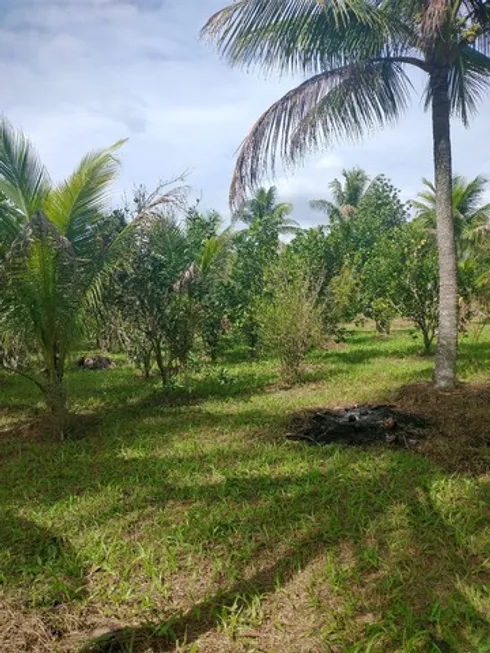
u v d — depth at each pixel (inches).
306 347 322.7
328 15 234.7
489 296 372.5
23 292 215.0
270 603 104.7
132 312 286.8
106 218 265.6
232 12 240.8
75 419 239.9
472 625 94.6
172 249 331.9
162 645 95.6
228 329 415.5
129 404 293.3
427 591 104.5
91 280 234.8
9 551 126.8
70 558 123.2
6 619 103.4
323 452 187.3
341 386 300.7
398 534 125.1
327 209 990.4
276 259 442.3
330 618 98.3
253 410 257.4
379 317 505.7
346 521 133.6
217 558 120.2
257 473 169.6
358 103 263.7
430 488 147.9
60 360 234.1
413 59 265.9
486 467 164.1
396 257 415.5
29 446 215.2
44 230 206.2
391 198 1058.1
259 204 860.6
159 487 163.2
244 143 267.9
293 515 138.2
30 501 157.4
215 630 98.3
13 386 358.3
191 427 231.1
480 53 281.3
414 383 279.1
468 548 118.3
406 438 192.7
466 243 725.9
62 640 98.1
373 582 108.4
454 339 262.8
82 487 167.3
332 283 448.8
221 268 422.3
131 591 110.6
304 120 262.5
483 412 217.0
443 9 221.8
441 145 266.4
